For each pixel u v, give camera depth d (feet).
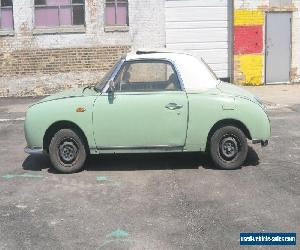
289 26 55.52
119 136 25.35
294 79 56.03
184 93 25.21
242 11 54.39
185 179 24.41
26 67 52.65
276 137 32.65
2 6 51.80
